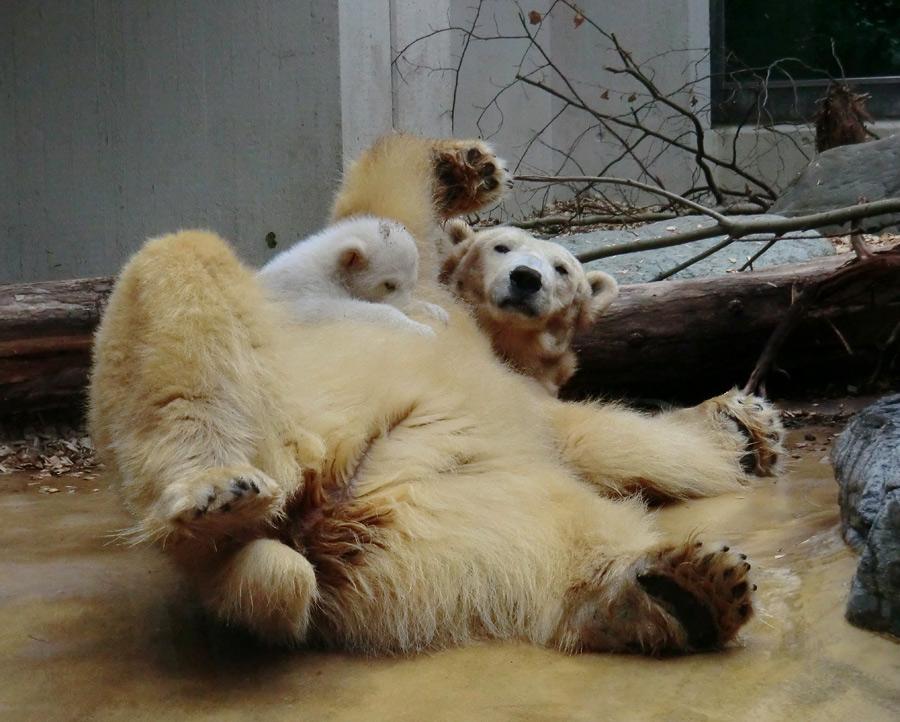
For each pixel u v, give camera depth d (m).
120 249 9.54
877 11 13.27
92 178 9.57
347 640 3.30
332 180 8.52
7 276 9.98
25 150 9.76
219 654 3.18
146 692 2.88
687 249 8.93
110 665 3.08
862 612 2.97
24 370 6.69
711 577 2.96
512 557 3.42
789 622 3.16
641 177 13.48
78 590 3.79
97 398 3.29
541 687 2.88
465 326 4.86
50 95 9.61
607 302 5.57
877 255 6.50
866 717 2.52
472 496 3.58
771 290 7.02
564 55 13.72
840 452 3.89
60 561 4.20
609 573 3.23
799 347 7.17
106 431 3.27
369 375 3.68
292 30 8.56
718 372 7.30
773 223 6.70
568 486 3.84
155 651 3.20
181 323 3.18
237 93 8.87
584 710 2.69
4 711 2.75
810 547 3.75
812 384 7.45
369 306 4.32
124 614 3.53
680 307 7.06
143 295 3.24
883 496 3.11
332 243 4.56
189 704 2.80
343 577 3.33
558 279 5.20
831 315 6.98
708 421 5.49
